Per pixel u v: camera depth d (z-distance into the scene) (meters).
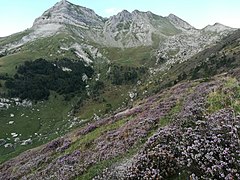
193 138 15.70
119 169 21.14
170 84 185.25
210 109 24.72
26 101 195.12
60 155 42.22
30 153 54.66
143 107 45.62
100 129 44.78
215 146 13.97
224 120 17.72
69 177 28.09
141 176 14.99
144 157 16.19
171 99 41.31
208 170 12.63
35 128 162.38
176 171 14.27
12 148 133.75
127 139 32.16
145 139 29.91
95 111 188.38
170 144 16.69
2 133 151.00
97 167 26.55
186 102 34.88
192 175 12.69
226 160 12.86
